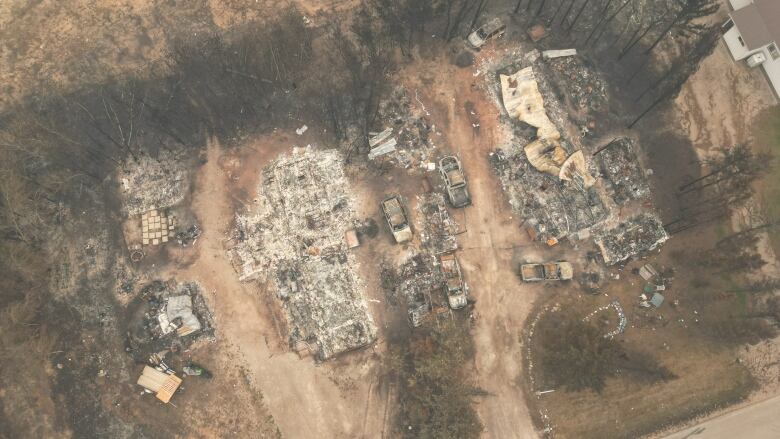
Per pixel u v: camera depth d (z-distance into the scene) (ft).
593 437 151.02
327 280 160.45
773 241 159.43
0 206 159.84
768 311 154.81
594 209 160.56
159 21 179.01
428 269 159.53
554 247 160.25
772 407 151.33
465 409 148.15
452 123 168.25
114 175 169.17
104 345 159.33
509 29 173.37
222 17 178.60
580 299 157.38
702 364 153.69
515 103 165.17
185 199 166.81
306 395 155.53
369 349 157.17
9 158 159.74
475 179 164.66
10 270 154.61
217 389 156.56
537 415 152.46
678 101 168.25
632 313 156.46
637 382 152.97
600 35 171.83
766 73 168.14
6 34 179.52
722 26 171.73
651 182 163.73
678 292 157.17
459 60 171.53
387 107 169.68
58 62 176.76
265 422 154.61
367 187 165.17
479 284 159.12
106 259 164.35
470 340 156.56
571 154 159.63
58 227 166.50
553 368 148.36
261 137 169.89
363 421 153.58
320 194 164.76
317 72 173.37
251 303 160.56
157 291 161.68
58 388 157.89
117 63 176.14
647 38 172.55
